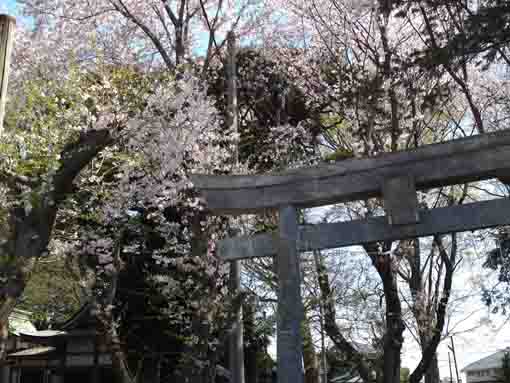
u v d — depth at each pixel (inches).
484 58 378.0
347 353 564.1
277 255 274.1
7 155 347.3
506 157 251.8
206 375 426.9
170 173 424.8
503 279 445.1
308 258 589.3
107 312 434.9
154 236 542.0
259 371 879.1
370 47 534.9
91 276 440.5
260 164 633.6
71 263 501.0
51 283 699.4
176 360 608.1
